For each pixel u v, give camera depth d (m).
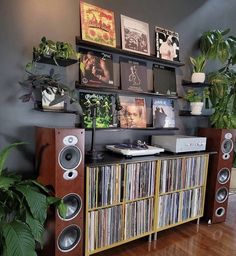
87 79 1.91
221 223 2.36
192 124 2.63
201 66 2.47
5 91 1.63
